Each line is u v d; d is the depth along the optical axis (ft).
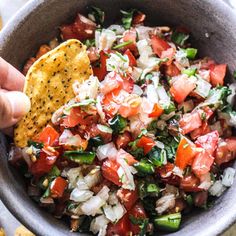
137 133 1.06
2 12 1.32
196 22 1.15
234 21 1.09
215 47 1.15
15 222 1.26
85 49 1.08
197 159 1.05
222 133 1.13
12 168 1.06
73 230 1.05
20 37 1.09
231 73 1.14
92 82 1.07
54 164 1.06
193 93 1.11
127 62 1.11
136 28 1.16
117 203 1.05
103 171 1.05
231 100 1.13
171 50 1.14
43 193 1.06
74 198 1.04
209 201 1.09
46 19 1.12
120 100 1.06
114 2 1.16
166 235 1.06
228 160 1.10
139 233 1.06
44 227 0.98
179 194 1.08
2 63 1.03
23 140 1.03
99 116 1.06
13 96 0.99
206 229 0.99
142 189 1.06
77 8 1.15
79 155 1.05
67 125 1.05
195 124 1.08
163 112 1.08
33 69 1.03
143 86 1.11
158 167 1.06
